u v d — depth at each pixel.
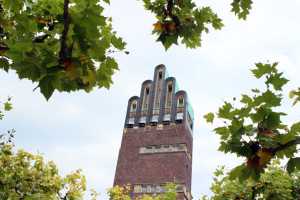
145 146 42.88
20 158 12.40
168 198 9.54
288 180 9.41
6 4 3.18
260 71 2.92
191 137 45.94
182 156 40.31
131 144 43.88
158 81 50.47
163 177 39.00
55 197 12.87
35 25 3.08
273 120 2.82
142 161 41.47
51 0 3.58
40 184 12.05
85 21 2.45
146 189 38.59
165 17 3.65
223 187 9.55
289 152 2.79
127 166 41.59
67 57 2.53
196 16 3.71
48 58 2.49
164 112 45.75
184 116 44.22
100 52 2.63
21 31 3.06
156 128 44.34
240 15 4.10
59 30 2.87
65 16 2.41
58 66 2.52
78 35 2.50
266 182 8.80
